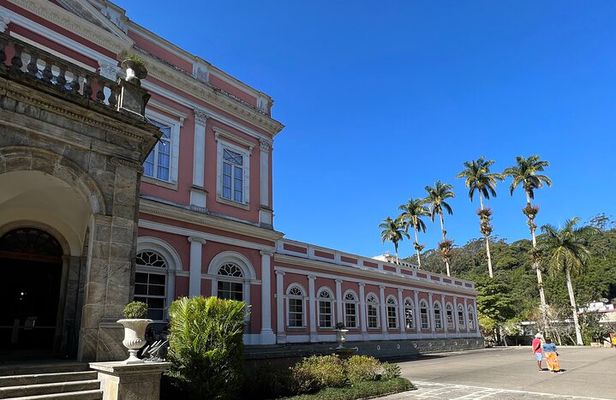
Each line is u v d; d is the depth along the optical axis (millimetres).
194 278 15625
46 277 11133
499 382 15406
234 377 9273
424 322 35188
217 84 18750
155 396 7738
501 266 74500
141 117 9898
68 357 9977
